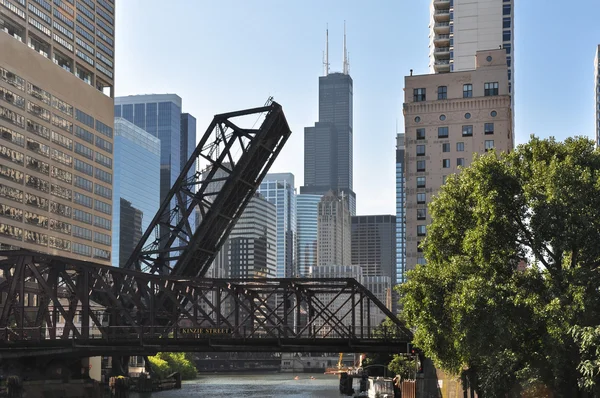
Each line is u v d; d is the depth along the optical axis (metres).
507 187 57.09
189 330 94.75
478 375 62.88
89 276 92.81
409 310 62.97
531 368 55.50
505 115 128.50
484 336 53.31
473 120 129.50
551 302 49.75
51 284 91.38
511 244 56.28
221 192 91.38
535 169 55.97
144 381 169.50
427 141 130.50
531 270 54.84
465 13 169.00
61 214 182.50
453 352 62.50
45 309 91.44
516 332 53.38
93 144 198.62
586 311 49.88
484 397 57.34
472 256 58.31
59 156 182.88
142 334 87.44
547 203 53.38
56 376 111.62
